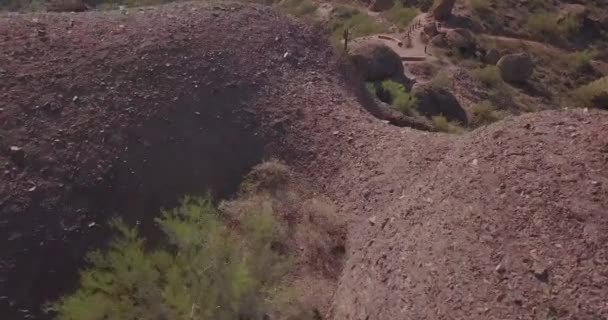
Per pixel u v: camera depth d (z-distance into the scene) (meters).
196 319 7.14
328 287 8.23
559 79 27.42
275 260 8.29
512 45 29.23
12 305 7.59
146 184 9.28
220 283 7.51
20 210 8.23
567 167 7.29
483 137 8.53
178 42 11.58
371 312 6.90
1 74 9.75
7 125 9.04
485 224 6.92
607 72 29.05
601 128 7.86
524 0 34.84
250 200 9.66
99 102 9.88
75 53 10.59
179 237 8.13
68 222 8.40
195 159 9.93
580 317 5.65
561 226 6.55
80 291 7.47
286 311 7.56
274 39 12.73
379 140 10.47
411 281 6.84
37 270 7.93
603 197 6.77
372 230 8.53
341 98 11.91
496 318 5.89
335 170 10.21
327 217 9.35
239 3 13.60
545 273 6.11
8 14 11.45
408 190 8.84
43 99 9.57
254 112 10.96
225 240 8.31
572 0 36.72
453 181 7.96
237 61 11.74
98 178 8.95
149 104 10.19
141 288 7.48
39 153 8.86
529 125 8.30
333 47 14.05
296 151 10.59
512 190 7.20
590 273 6.00
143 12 12.48
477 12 32.00
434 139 9.97
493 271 6.35
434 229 7.35
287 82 11.84
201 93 10.81
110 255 7.94
